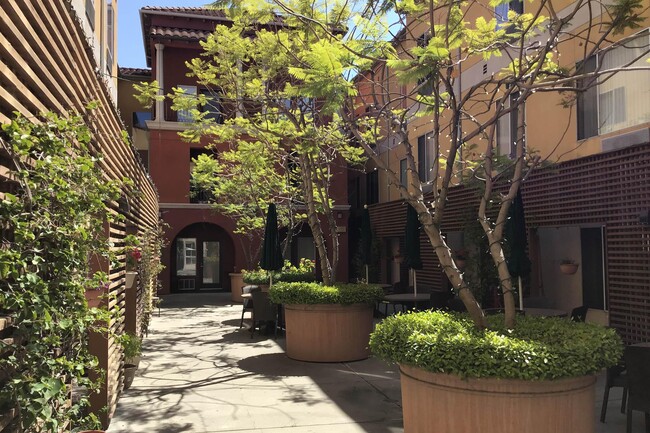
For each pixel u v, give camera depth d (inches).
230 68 411.5
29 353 105.0
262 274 594.2
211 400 247.3
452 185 519.5
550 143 397.7
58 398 120.5
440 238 190.1
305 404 239.6
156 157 838.5
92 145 193.0
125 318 297.9
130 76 904.3
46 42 133.5
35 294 101.7
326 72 183.0
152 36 807.7
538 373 144.1
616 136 335.9
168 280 845.2
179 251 895.1
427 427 162.6
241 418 220.2
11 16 107.5
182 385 275.9
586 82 306.3
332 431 203.9
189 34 818.2
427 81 183.0
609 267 321.1
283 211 670.5
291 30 375.9
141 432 203.3
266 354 360.5
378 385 273.7
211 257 906.7
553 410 148.2
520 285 304.8
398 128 225.0
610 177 323.0
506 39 279.3
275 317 426.0
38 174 109.7
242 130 478.3
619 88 337.7
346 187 899.4
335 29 315.3
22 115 114.4
